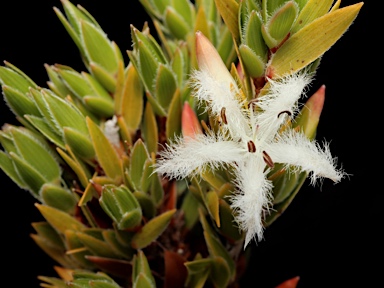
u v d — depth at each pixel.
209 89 0.05
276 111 0.05
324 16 0.05
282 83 0.05
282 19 0.05
